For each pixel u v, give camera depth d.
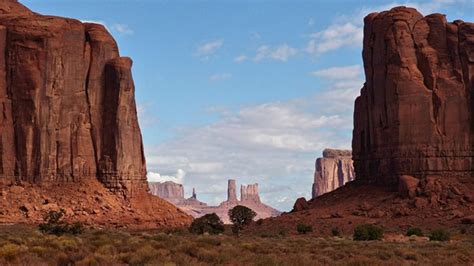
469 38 96.00
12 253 29.23
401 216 83.81
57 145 90.62
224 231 77.50
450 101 94.19
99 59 96.06
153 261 27.78
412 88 94.00
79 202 85.94
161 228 81.94
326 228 80.25
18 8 98.50
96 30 97.44
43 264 26.52
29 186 86.81
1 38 90.12
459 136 93.44
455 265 33.12
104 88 95.88
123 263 29.14
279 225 85.56
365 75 103.12
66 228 55.50
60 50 91.94
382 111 97.56
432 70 95.19
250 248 39.09
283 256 33.53
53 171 89.44
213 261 29.88
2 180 86.50
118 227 82.00
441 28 97.38
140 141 97.50
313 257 34.06
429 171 92.06
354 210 88.69
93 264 27.06
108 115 94.94
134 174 94.88
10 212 79.88
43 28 91.00
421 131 93.38
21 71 89.44
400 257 37.75
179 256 29.81
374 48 99.88
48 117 89.94
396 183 93.81
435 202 85.06
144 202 93.31
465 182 90.06
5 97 89.31
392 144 95.31
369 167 100.88
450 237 66.56
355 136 105.75
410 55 95.94
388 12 99.56
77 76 93.81
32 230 61.16
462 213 80.62
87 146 92.94
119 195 92.00
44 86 89.94
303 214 92.38
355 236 64.56
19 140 88.56
